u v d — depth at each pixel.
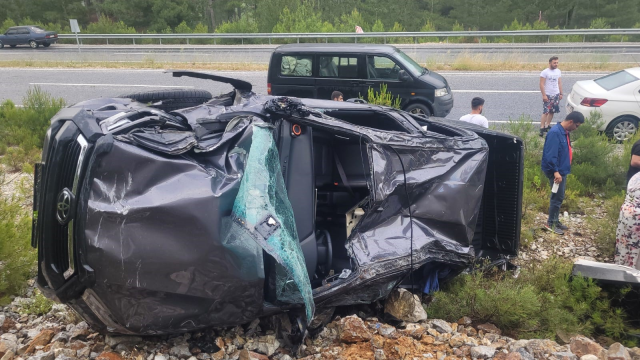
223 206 3.09
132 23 45.22
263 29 34.31
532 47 21.27
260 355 3.46
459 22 44.72
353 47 11.32
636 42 22.58
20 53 25.64
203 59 20.42
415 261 3.99
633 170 6.21
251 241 3.20
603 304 4.38
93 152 3.02
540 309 4.37
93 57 21.30
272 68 11.65
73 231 3.02
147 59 20.11
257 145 3.35
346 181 4.57
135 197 2.97
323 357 3.57
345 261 4.39
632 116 10.05
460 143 4.55
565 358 3.49
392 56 11.08
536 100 13.23
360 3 45.16
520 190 5.20
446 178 4.31
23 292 4.58
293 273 3.14
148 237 2.93
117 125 3.22
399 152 4.11
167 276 2.98
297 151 3.84
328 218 4.72
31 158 8.95
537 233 6.50
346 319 3.79
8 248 4.52
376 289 3.88
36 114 10.37
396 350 3.65
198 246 3.00
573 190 7.85
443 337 3.87
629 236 5.28
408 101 11.10
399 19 44.84
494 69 17.62
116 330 3.27
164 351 3.48
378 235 3.98
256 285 3.23
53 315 4.16
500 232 5.38
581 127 9.67
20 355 3.56
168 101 4.98
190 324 3.23
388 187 3.93
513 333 4.29
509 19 42.44
